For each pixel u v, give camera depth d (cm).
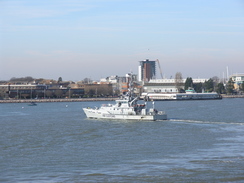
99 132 14612
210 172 9100
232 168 9369
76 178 8788
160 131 14700
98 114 19262
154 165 9675
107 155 10712
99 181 8588
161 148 11538
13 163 10000
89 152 11100
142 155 10675
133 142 12519
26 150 11438
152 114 18012
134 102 18738
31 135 14088
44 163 9969
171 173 9056
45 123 18075
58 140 12988
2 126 17150
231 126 16075
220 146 11762
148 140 12838
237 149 11306
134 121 17712
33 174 9100
